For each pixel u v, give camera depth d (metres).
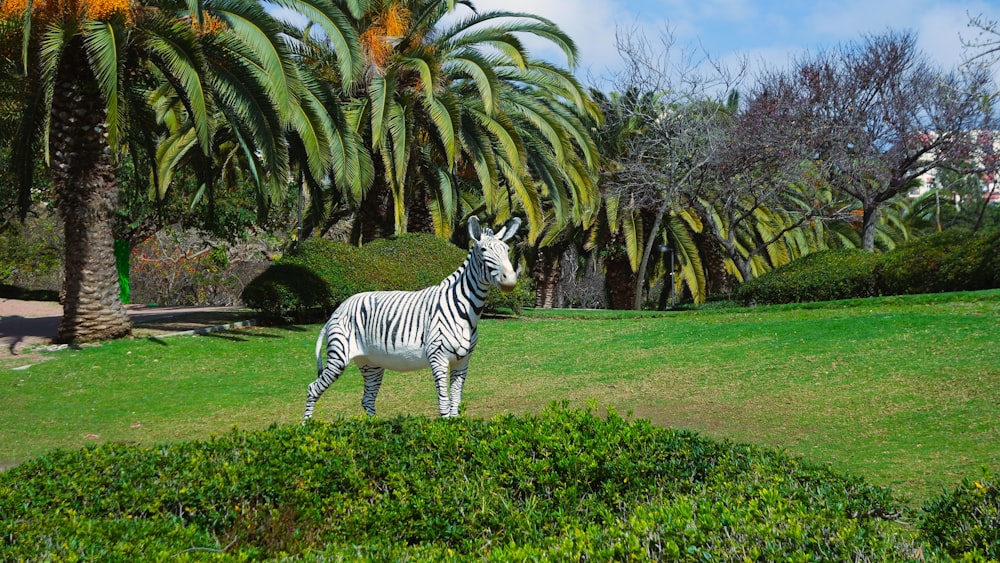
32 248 31.89
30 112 15.01
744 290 22.48
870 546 3.46
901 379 10.34
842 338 13.16
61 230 32.16
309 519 4.74
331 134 16.73
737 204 28.50
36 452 9.04
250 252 37.94
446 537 4.48
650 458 4.96
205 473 5.05
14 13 13.69
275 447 5.41
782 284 21.25
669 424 9.39
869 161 25.50
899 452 7.41
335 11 16.08
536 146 21.84
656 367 13.03
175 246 36.69
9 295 31.61
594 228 29.59
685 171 27.20
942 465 6.82
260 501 4.93
